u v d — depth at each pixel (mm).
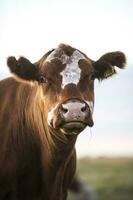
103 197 22812
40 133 12586
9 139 12891
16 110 12977
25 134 12820
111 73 12586
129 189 24281
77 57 11969
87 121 11289
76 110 11133
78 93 11461
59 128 11438
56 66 11867
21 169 12836
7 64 12312
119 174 28422
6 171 12773
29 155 12836
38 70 12312
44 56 12414
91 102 11758
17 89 13203
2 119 13078
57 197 12875
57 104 11477
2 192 12859
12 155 12820
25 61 12336
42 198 12961
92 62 12508
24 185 12914
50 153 12477
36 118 12523
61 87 11625
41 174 12867
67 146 12312
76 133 11492
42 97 12016
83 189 17906
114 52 12711
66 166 13008
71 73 11750
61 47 12148
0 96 13461
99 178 27078
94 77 12172
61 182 12883
